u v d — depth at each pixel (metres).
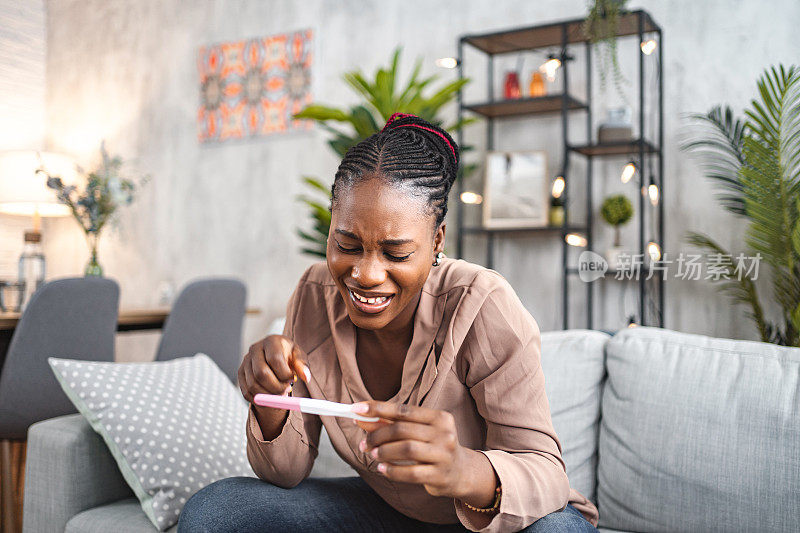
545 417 0.88
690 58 2.83
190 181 4.14
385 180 0.76
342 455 1.00
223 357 2.77
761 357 1.37
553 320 3.10
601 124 2.86
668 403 1.38
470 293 0.90
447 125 3.35
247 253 3.94
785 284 2.46
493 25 3.26
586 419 1.49
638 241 2.93
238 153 3.99
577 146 2.80
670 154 2.86
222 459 1.48
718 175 2.68
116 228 4.35
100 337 2.43
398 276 0.77
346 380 0.97
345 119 2.94
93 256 3.36
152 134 4.28
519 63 3.20
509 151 3.22
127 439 1.42
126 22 4.40
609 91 3.00
